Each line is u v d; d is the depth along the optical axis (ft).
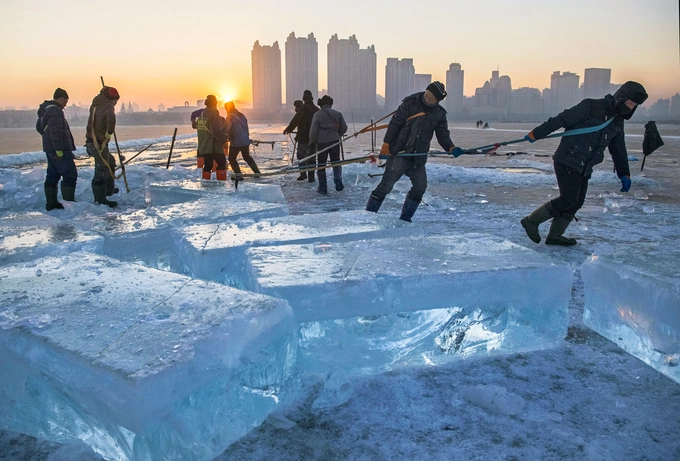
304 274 7.86
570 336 8.89
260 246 10.13
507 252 9.20
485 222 19.30
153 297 7.07
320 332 7.61
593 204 24.02
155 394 5.07
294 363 6.98
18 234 11.25
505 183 31.35
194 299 6.95
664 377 7.39
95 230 11.78
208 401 5.76
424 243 9.88
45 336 5.88
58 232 11.50
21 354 5.94
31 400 6.24
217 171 30.14
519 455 5.66
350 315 7.57
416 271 7.93
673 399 6.81
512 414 6.40
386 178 17.21
